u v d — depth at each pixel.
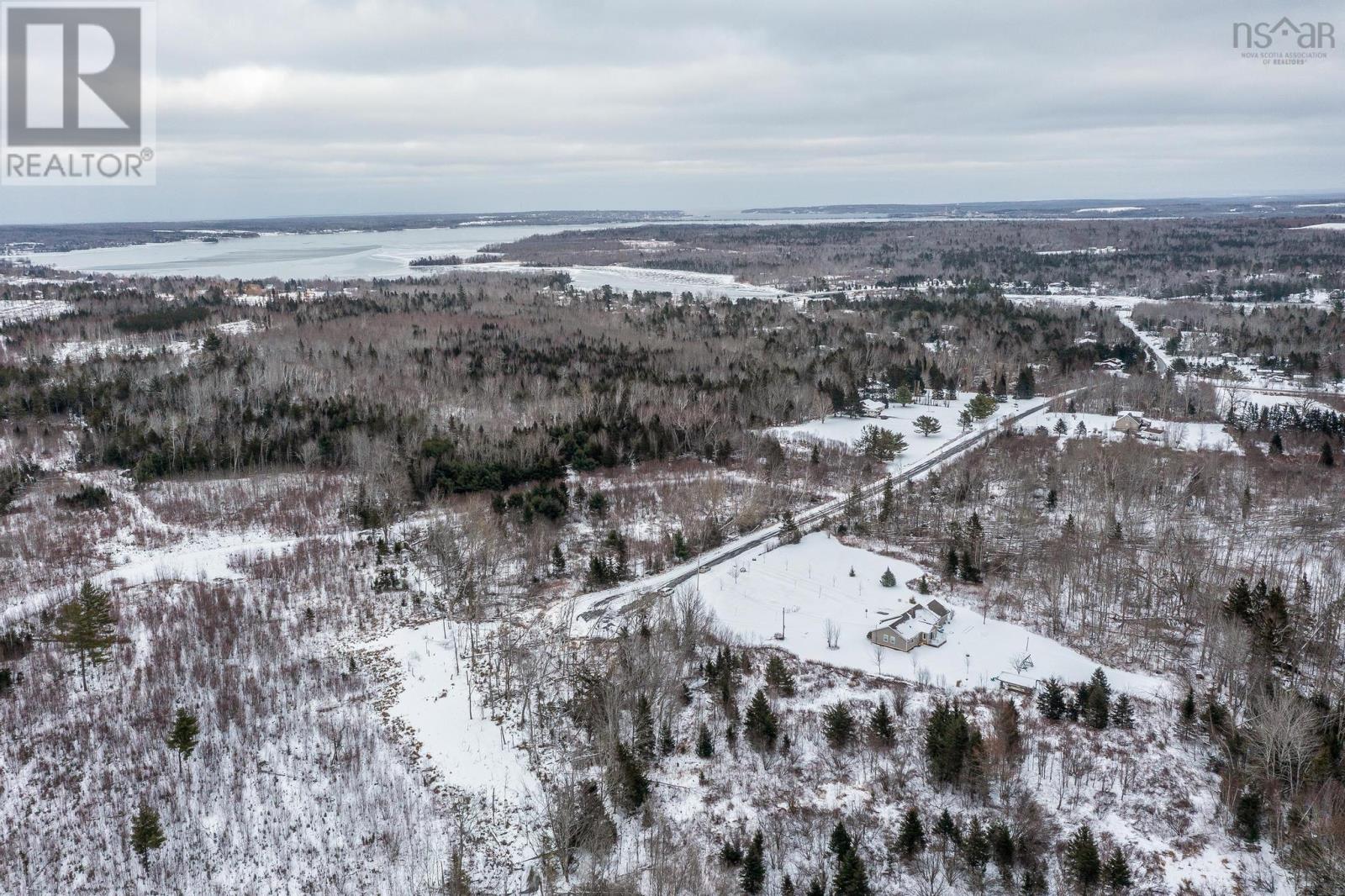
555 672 74.94
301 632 81.75
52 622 79.75
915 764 64.75
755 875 53.69
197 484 118.25
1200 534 102.38
